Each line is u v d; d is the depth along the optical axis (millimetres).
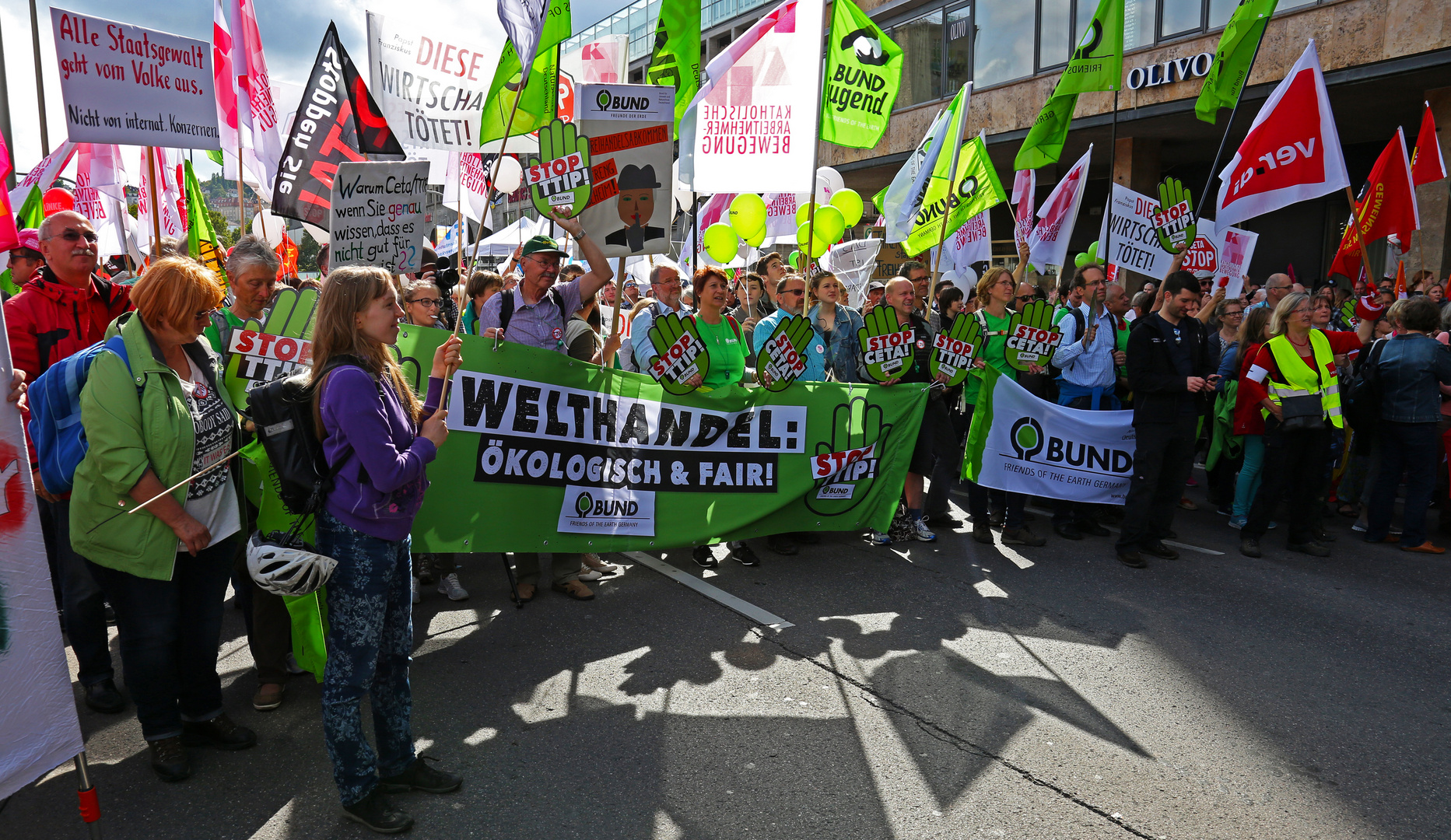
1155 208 7738
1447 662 4184
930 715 3572
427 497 4379
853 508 5750
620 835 2760
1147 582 5312
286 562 2471
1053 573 5453
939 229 8211
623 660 4066
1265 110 6816
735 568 5473
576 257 9969
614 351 5168
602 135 4957
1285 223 17734
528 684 3816
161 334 2955
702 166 6727
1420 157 8008
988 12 18359
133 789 3002
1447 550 6117
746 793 2996
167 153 9594
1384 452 6195
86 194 9156
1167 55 14852
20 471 2383
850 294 8953
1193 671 4027
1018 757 3258
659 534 5078
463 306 3053
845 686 3820
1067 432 6051
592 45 8211
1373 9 12273
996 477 6012
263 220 9047
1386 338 6367
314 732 3406
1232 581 5348
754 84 6648
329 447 2570
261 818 2838
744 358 5535
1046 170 20219
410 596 2889
